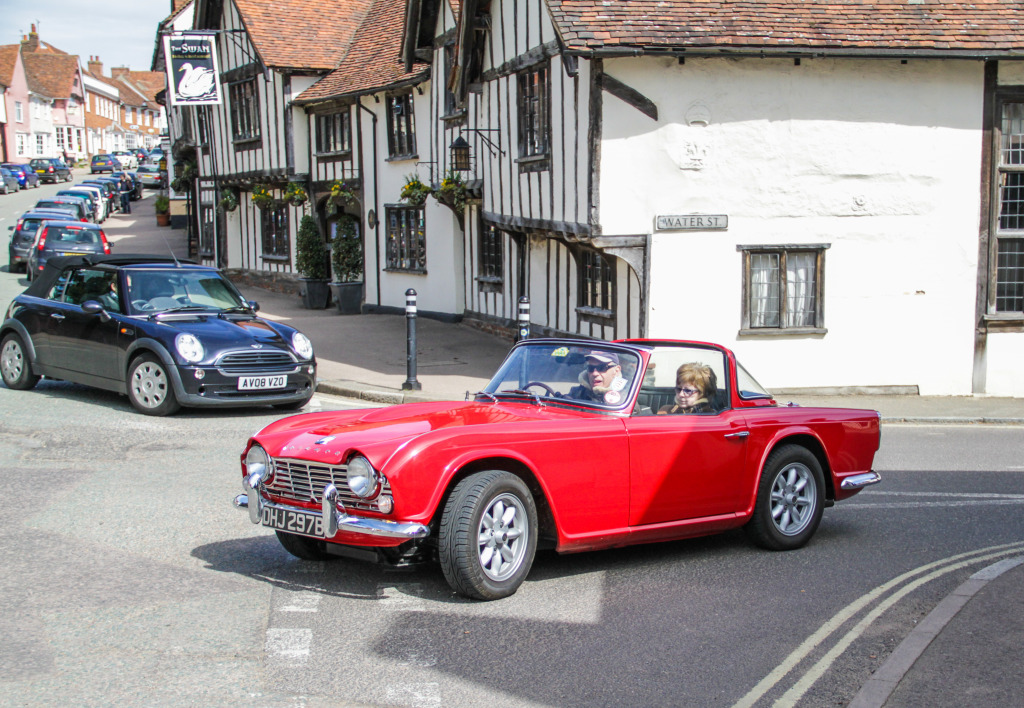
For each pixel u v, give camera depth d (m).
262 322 12.29
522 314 12.95
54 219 29.28
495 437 5.54
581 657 4.79
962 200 14.74
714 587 6.01
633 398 6.24
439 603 5.55
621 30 13.23
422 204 21.23
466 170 17.94
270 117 26.08
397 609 5.43
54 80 83.81
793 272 14.48
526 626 5.21
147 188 68.69
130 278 12.05
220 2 27.70
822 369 14.67
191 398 11.07
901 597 5.80
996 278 15.08
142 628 5.03
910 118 14.45
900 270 14.70
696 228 13.88
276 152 26.03
